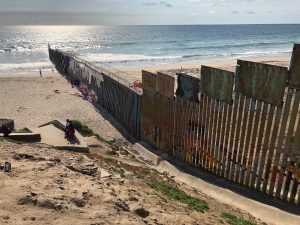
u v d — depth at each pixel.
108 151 18.59
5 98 35.00
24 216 6.64
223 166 15.73
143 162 18.91
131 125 24.64
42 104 32.78
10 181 8.12
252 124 14.18
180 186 14.27
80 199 7.73
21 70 55.47
